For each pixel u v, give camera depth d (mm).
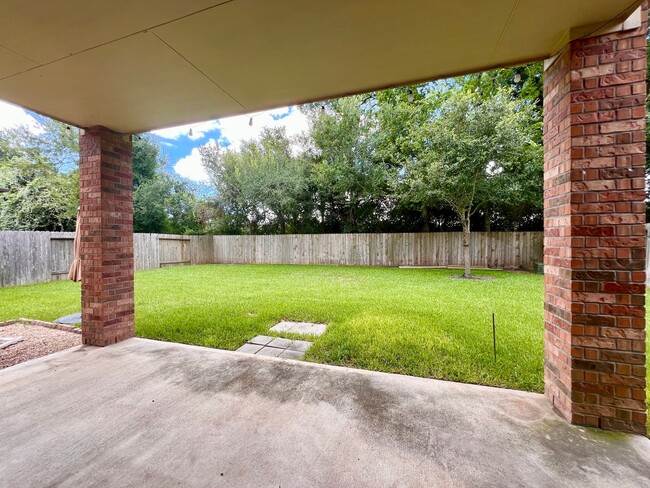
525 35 1816
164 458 1523
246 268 10617
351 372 2502
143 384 2303
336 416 1881
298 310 4449
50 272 7504
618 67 1690
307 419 1850
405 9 1568
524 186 7910
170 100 2580
